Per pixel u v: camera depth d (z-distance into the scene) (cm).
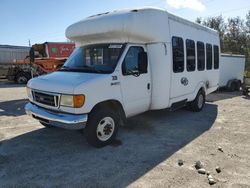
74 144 546
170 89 668
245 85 1359
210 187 378
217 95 1341
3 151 505
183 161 464
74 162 458
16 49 2716
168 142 563
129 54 568
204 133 631
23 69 2069
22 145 538
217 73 1008
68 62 620
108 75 520
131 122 723
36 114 524
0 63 2405
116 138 584
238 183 390
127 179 399
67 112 481
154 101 638
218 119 776
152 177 405
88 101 480
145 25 585
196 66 817
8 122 720
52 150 512
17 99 1153
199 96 870
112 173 418
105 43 596
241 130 661
